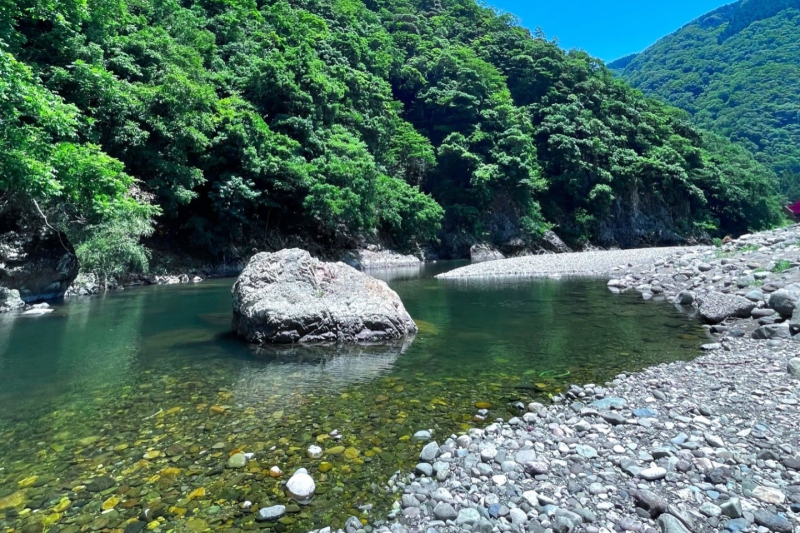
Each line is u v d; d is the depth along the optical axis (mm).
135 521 3434
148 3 30781
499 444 4613
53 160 12797
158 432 5008
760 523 3250
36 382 6762
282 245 32562
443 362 7938
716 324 10625
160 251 24969
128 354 8438
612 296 15961
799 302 8852
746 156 87562
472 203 50156
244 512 3566
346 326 9508
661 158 63438
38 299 15422
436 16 76812
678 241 60469
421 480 3990
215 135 27797
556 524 3301
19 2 17734
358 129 42406
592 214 56625
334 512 3578
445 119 55438
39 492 3812
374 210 35656
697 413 5270
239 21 39375
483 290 18422
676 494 3643
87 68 19109
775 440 4500
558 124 57312
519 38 72188
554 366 7645
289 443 4758
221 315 12734
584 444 4578
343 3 59156
